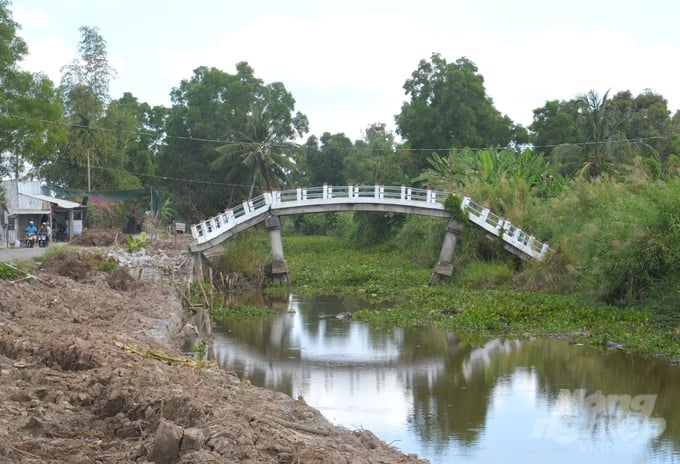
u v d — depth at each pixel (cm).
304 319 2909
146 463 831
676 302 2619
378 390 1819
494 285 3616
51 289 2295
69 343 1352
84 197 5303
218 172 6906
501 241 3828
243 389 1325
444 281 3850
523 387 1830
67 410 1044
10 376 1188
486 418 1582
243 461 852
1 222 4266
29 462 805
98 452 880
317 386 1859
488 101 6881
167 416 1015
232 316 2950
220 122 6888
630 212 2722
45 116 4516
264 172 6481
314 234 8500
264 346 2350
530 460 1331
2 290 1952
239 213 4019
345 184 8550
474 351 2270
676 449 1389
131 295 2617
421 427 1526
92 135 6375
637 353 2188
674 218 2583
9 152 4975
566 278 3275
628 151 4894
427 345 2375
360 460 946
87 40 6850
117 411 1062
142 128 8438
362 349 2312
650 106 6619
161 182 7306
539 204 4225
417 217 4984
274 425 1036
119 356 1345
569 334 2502
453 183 4725
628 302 2770
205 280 3844
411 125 6419
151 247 4344
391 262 5050
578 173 4769
